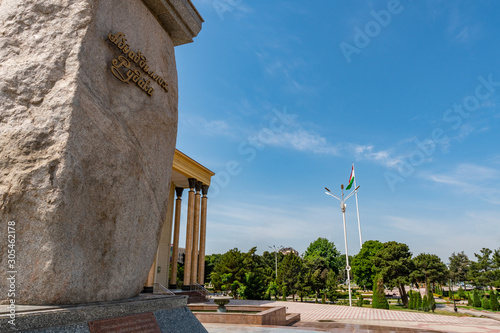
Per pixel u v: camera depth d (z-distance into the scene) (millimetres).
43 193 3842
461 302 45219
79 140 4168
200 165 26578
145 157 5328
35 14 4555
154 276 19328
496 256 48094
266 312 13320
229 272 41469
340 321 17359
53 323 3455
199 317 12820
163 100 6000
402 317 19672
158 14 6316
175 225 27734
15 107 4141
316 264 48438
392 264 39781
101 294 4340
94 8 4695
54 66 4316
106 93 4727
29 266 3730
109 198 4535
